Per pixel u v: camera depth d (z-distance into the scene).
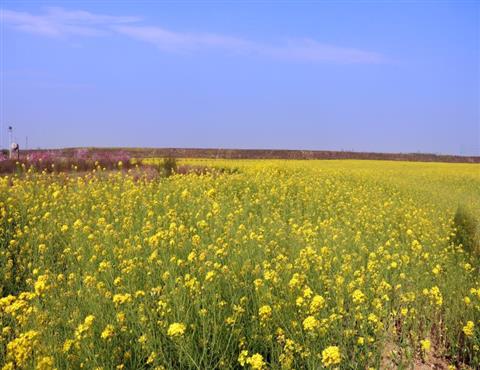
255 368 4.37
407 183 24.48
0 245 9.61
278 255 7.89
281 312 5.84
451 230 12.41
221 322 5.56
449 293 7.45
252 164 30.55
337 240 9.85
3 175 20.39
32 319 5.38
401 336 6.13
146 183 17.09
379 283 7.23
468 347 6.30
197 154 57.03
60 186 16.23
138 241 8.90
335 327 5.59
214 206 10.20
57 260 8.95
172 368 4.90
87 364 4.79
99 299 5.93
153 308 5.81
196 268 6.85
